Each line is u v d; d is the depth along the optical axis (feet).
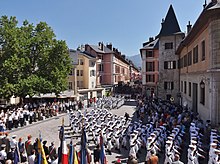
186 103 102.32
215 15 58.85
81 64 206.59
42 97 153.28
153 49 209.05
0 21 118.62
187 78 108.37
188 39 94.07
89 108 146.72
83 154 42.14
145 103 131.03
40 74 123.34
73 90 181.37
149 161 41.93
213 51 59.93
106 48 258.98
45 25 127.44
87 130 78.13
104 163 46.44
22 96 116.47
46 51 124.16
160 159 54.80
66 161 36.81
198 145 49.21
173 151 46.06
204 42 70.64
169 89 155.43
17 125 92.68
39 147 39.32
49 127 94.07
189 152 44.01
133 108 152.46
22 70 115.65
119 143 62.80
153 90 210.38
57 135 80.64
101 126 72.43
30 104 118.62
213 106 60.64
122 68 309.22
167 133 63.62
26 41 119.85
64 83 126.21
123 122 79.51
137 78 416.46
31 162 46.03
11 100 151.53
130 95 228.02
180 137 57.26
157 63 208.74
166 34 155.02
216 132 54.75
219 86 59.93
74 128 82.74
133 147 54.60
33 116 104.12
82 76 207.10
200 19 63.72
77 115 99.96
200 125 64.44
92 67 214.07
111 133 63.52
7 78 110.63
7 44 113.60
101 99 166.09
